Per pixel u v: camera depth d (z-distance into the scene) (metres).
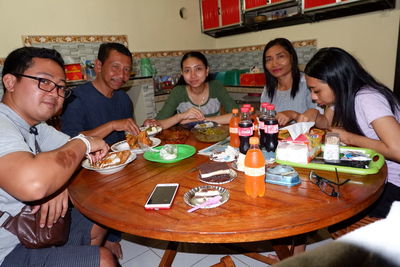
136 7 3.75
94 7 3.40
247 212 0.83
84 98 1.85
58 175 0.90
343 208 0.81
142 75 3.87
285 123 1.63
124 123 1.65
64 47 3.23
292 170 1.02
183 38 4.28
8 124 0.97
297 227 0.75
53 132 1.35
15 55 0.99
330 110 1.70
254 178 0.90
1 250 1.01
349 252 0.33
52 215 1.04
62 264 0.98
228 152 1.30
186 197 0.93
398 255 0.33
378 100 1.19
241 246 1.75
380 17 2.79
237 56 4.35
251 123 1.22
